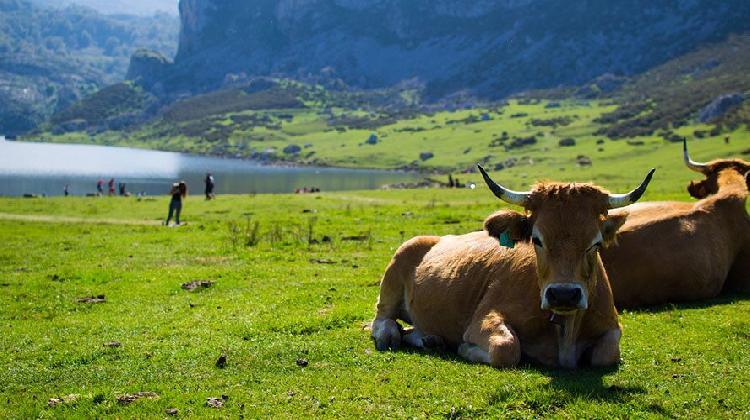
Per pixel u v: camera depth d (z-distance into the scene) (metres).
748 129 160.25
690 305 13.42
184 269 19.98
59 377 10.23
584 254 8.49
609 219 8.86
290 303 14.77
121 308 15.05
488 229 9.16
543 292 8.49
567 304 8.24
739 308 12.98
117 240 27.62
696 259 13.56
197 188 139.75
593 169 130.50
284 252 22.92
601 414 7.73
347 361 10.28
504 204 40.31
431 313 11.04
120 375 10.16
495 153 198.75
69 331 13.01
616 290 13.18
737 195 14.82
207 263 21.22
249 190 134.50
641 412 7.76
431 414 7.98
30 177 157.25
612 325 9.66
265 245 24.81
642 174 112.25
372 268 19.06
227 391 9.15
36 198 57.72
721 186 15.44
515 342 9.41
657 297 13.48
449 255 11.19
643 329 11.52
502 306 9.84
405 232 27.05
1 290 17.22
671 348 10.30
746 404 7.98
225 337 12.00
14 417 8.53
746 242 14.73
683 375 9.01
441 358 10.20
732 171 15.82
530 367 9.39
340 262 20.39
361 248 23.19
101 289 17.23
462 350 10.15
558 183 8.98
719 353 10.02
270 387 9.23
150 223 36.22
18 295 16.61
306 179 166.12
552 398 8.14
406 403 8.34
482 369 9.30
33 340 12.38
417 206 41.53
